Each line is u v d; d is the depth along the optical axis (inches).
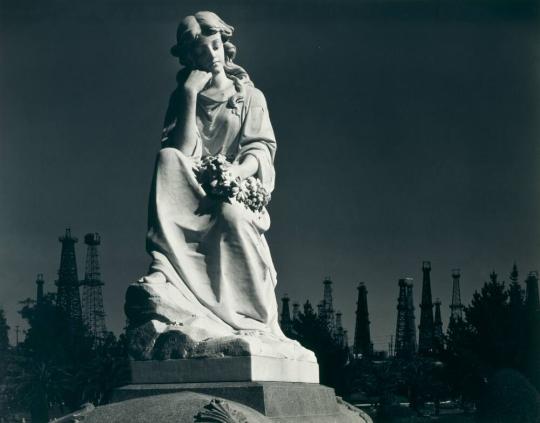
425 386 2315.5
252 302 558.6
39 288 2057.1
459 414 1903.3
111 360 1868.8
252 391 477.7
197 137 592.4
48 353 1921.8
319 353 2071.9
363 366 2340.1
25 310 1956.2
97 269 2229.3
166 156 563.5
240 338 495.5
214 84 610.5
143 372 507.5
